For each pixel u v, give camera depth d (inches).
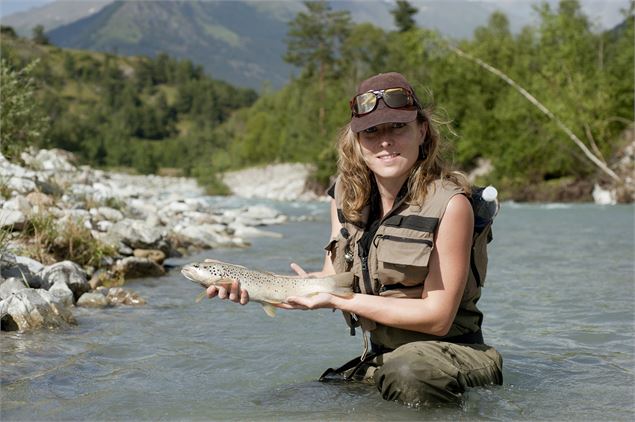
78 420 122.0
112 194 437.1
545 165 1343.5
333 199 149.8
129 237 326.3
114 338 183.6
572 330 199.0
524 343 184.9
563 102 1251.8
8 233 262.2
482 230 135.8
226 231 485.1
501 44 1565.0
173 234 390.9
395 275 131.1
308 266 337.7
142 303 233.8
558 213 828.6
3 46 489.1
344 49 2583.7
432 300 130.3
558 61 1315.2
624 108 1320.1
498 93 1541.6
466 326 141.2
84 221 323.3
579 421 122.4
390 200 135.0
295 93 2728.8
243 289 130.8
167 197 716.7
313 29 2615.7
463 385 132.3
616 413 127.0
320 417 123.8
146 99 7062.0
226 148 3892.7
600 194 1169.4
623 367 160.2
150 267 294.0
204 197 1646.2
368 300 131.4
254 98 7047.2
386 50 2484.0
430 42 1438.2
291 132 2406.5
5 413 123.9
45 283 231.3
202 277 131.0
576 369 158.7
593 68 1328.7
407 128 128.8
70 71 6624.0
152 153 4067.4
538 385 145.3
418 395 129.1
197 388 142.7
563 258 370.0
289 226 605.9
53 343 174.9
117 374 151.5
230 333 193.3
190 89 6766.7
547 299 246.5
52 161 504.4
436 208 128.8
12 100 450.0
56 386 141.0
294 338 188.7
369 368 144.5
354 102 131.6
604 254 387.2
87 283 243.6
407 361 130.2
